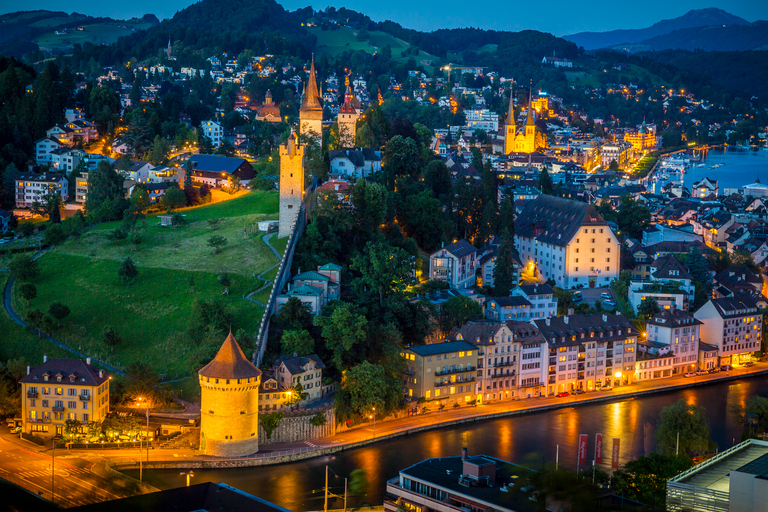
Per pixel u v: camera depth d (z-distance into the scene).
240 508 169.12
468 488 188.50
